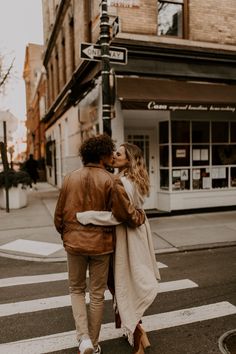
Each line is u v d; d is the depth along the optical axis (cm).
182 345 365
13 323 421
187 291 509
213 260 664
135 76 1036
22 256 709
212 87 1090
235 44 1161
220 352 349
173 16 1118
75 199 314
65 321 424
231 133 1159
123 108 916
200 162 1125
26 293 514
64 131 1870
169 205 1090
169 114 1073
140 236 332
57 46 1992
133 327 321
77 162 1480
